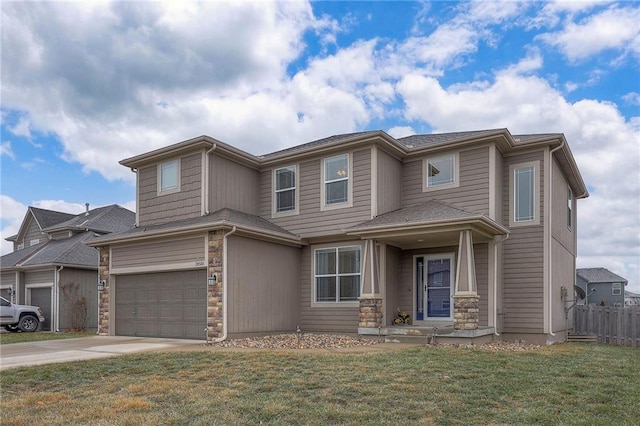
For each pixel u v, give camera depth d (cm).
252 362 826
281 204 1548
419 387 638
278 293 1404
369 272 1277
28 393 644
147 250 1434
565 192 1612
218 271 1241
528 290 1307
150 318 1426
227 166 1496
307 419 508
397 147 1405
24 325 1883
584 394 612
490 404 565
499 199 1334
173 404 570
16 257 2297
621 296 3806
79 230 2384
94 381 712
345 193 1407
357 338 1274
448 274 1342
